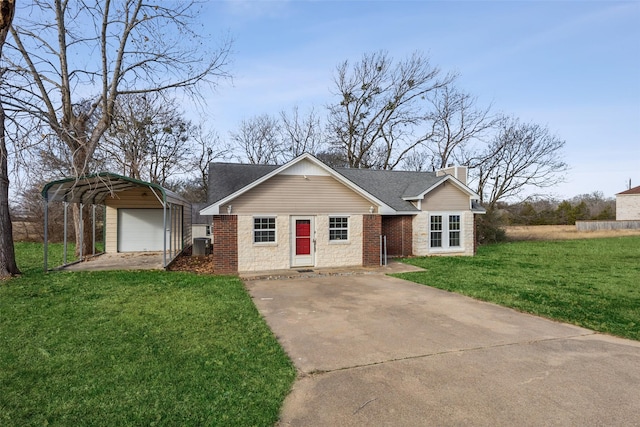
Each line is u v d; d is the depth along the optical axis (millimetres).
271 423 3789
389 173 22125
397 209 18219
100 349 5664
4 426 3619
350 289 10719
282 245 14086
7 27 9219
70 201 14789
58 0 14547
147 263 14734
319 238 14539
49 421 3742
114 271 12531
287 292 10297
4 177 11203
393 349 5918
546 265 15617
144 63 15828
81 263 14695
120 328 6672
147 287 10195
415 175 22406
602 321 7473
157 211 19172
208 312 7809
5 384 4504
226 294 9578
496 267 14953
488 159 31531
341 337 6508
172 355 5477
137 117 25531
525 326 7180
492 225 27547
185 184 37156
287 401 4258
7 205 11320
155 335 6332
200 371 4949
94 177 12430
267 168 16891
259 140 39281
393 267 14906
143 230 19016
